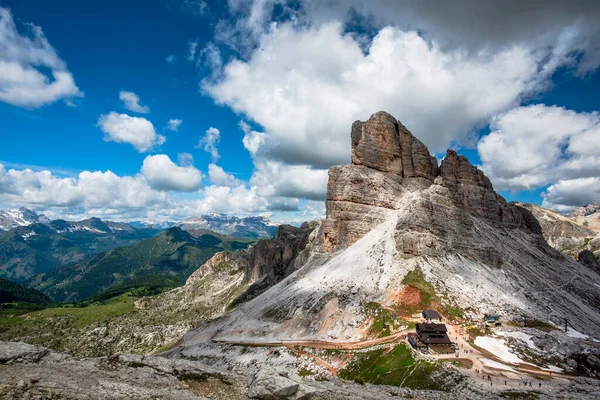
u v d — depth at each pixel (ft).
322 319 403.95
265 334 419.74
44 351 135.54
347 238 590.14
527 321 364.17
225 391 128.36
